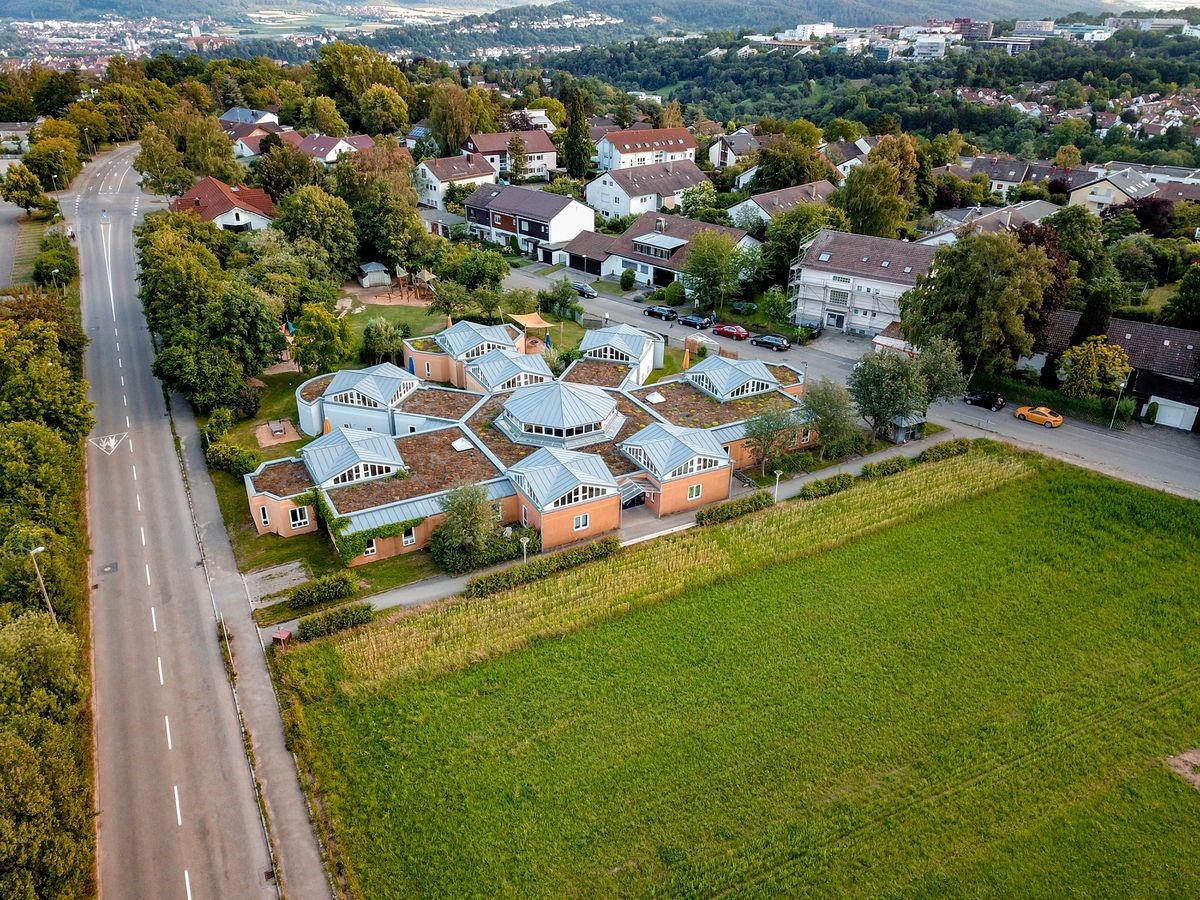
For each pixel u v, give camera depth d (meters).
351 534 57.91
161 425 79.19
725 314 111.31
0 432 58.72
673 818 40.06
